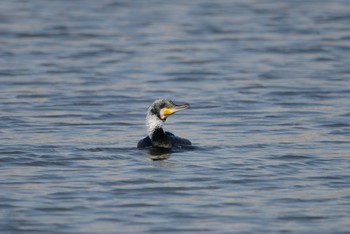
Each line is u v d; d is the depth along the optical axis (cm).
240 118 2209
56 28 3675
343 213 1426
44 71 2834
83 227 1353
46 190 1538
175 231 1341
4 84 2625
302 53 3181
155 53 3184
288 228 1357
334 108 2317
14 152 1809
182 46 3325
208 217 1405
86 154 1802
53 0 4544
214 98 2461
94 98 2450
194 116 2239
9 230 1338
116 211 1428
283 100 2430
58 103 2377
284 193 1530
